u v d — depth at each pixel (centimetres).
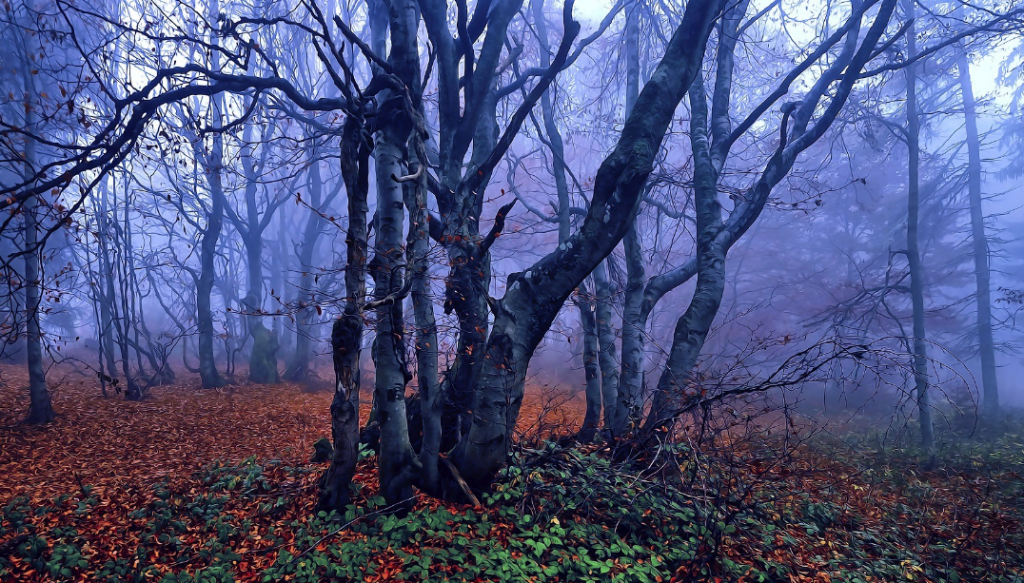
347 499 644
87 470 968
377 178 709
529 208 1377
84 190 772
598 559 563
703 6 649
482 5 853
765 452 814
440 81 827
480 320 781
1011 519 757
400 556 527
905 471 1027
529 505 650
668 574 547
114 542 596
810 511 744
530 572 520
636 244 1027
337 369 625
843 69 961
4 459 1026
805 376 633
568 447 808
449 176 824
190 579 510
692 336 862
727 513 624
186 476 870
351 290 620
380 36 1240
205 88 805
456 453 691
